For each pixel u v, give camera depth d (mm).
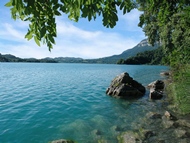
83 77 38531
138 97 16719
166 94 17391
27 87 22938
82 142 7738
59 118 10906
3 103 14344
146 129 8898
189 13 6254
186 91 11742
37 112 12102
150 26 23328
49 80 31734
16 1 1649
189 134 8086
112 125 9648
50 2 1896
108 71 60562
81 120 10523
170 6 5520
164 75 40094
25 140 8016
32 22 2107
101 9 2271
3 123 9961
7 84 25344
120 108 13219
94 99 16375
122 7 2320
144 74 43656
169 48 25375
